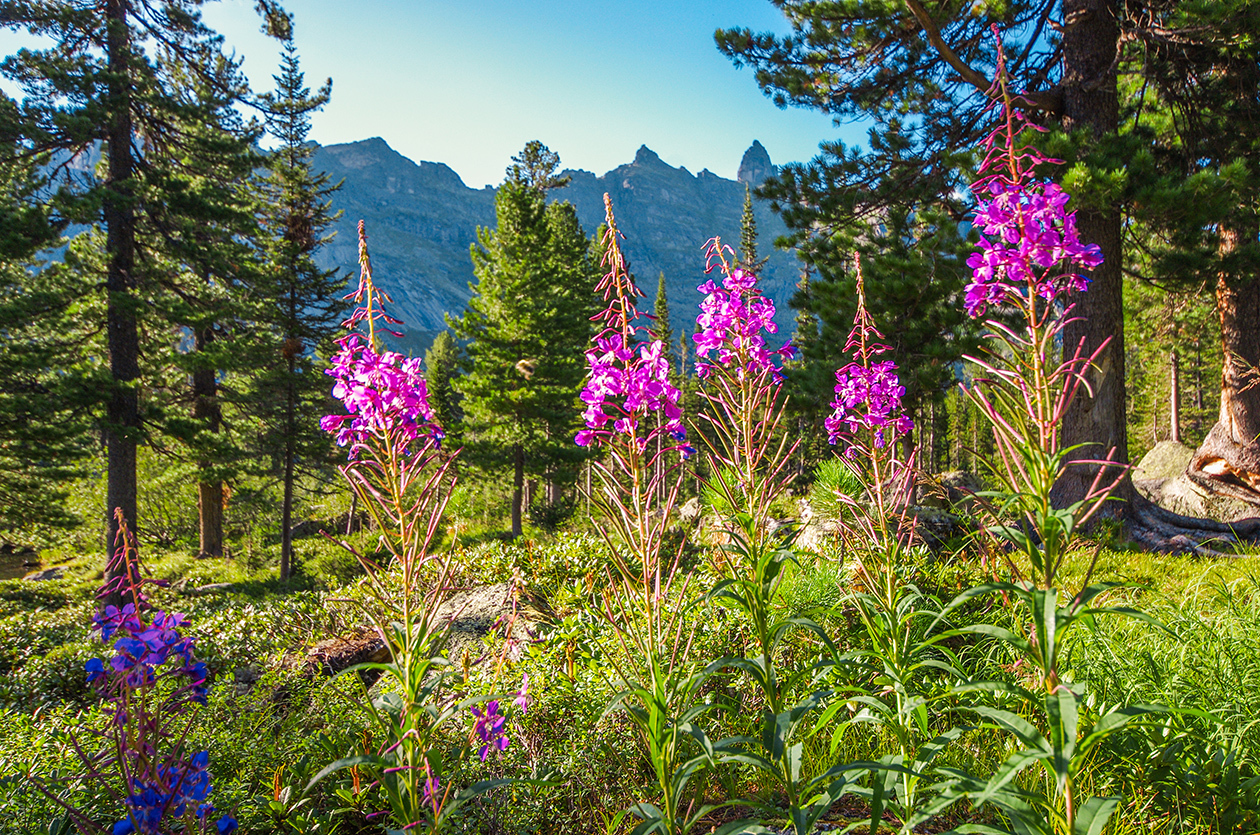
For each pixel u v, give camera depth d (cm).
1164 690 333
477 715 339
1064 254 225
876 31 1185
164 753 233
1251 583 476
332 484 2356
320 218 2447
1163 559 771
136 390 1597
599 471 279
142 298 1591
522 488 2745
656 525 275
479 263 2858
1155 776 286
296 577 2003
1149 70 1075
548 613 588
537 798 317
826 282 1205
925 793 267
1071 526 205
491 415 2705
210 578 1961
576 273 3488
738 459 320
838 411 363
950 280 1014
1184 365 3341
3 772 326
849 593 352
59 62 1498
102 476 2359
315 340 2161
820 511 681
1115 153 916
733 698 368
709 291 324
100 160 1664
